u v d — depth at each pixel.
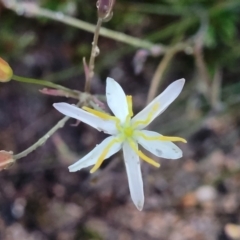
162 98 0.05
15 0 0.08
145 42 0.08
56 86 0.06
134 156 0.05
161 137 0.05
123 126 0.05
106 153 0.05
